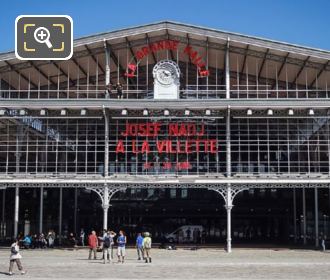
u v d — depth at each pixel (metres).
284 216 56.28
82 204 56.12
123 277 24.56
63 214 55.59
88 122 44.16
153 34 43.12
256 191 55.91
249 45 42.06
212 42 43.00
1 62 42.72
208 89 45.66
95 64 45.22
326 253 40.44
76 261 33.16
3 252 40.97
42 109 41.75
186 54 44.56
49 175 41.94
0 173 43.06
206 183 41.25
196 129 43.03
